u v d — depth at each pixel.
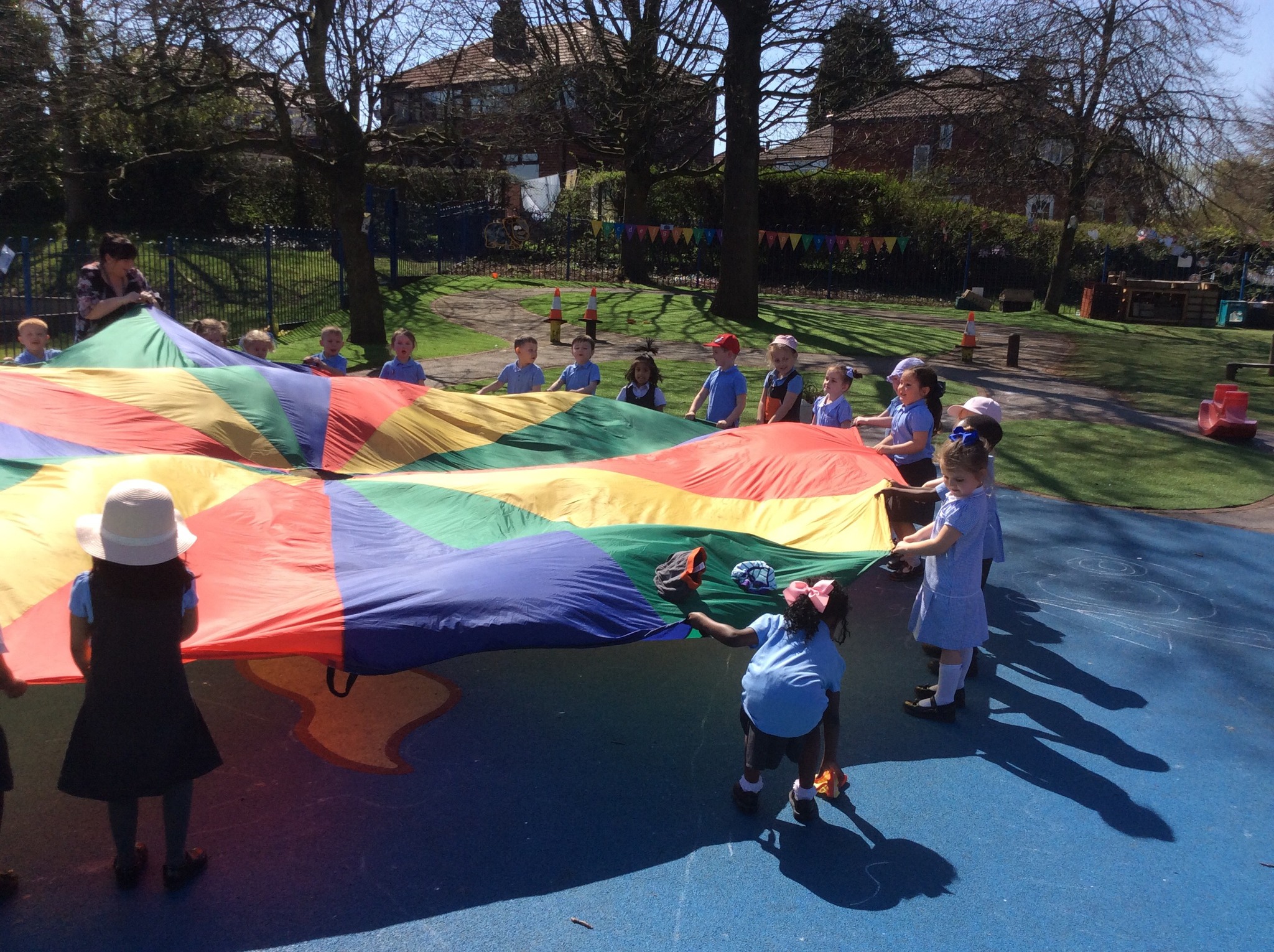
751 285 22.06
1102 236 30.95
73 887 3.51
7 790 3.42
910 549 4.82
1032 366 17.61
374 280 18.02
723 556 5.18
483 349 17.91
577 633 4.35
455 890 3.59
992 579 7.31
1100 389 15.38
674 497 6.23
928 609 4.93
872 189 30.59
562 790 4.26
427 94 24.89
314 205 30.25
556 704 5.04
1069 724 5.11
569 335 19.50
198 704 4.81
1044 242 30.86
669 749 4.64
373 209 24.58
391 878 3.63
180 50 15.45
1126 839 4.10
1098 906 3.67
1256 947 3.47
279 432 6.34
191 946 3.25
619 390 14.15
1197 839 4.12
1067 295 30.66
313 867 3.68
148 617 3.24
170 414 6.02
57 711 4.73
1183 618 6.61
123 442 5.64
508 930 3.40
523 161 37.41
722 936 3.43
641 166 25.56
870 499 6.00
